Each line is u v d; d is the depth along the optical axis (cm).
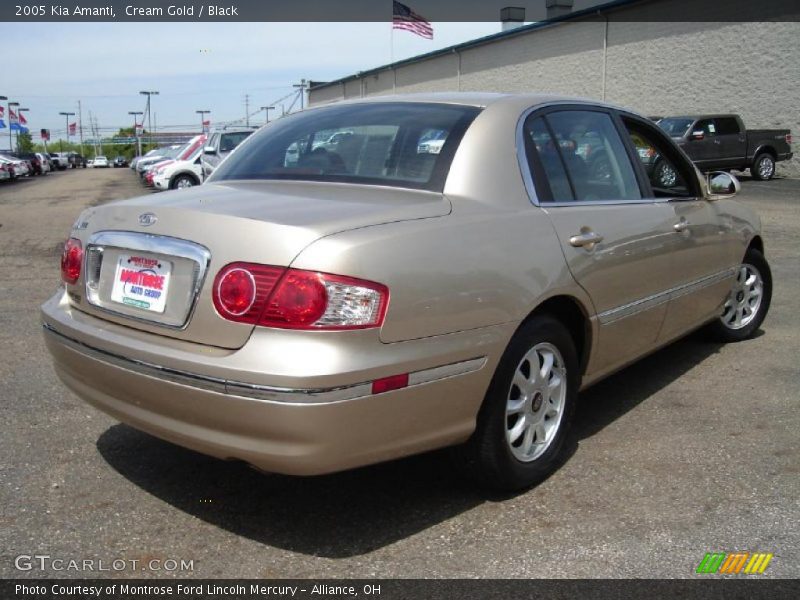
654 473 357
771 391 465
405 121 358
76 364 317
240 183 360
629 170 416
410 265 276
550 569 280
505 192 331
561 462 369
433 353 282
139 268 299
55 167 6956
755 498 332
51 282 815
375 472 358
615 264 372
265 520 314
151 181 2233
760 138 2034
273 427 258
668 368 512
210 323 272
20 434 396
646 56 2545
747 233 531
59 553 288
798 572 279
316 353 256
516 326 313
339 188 331
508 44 3219
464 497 335
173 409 280
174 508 323
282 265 261
